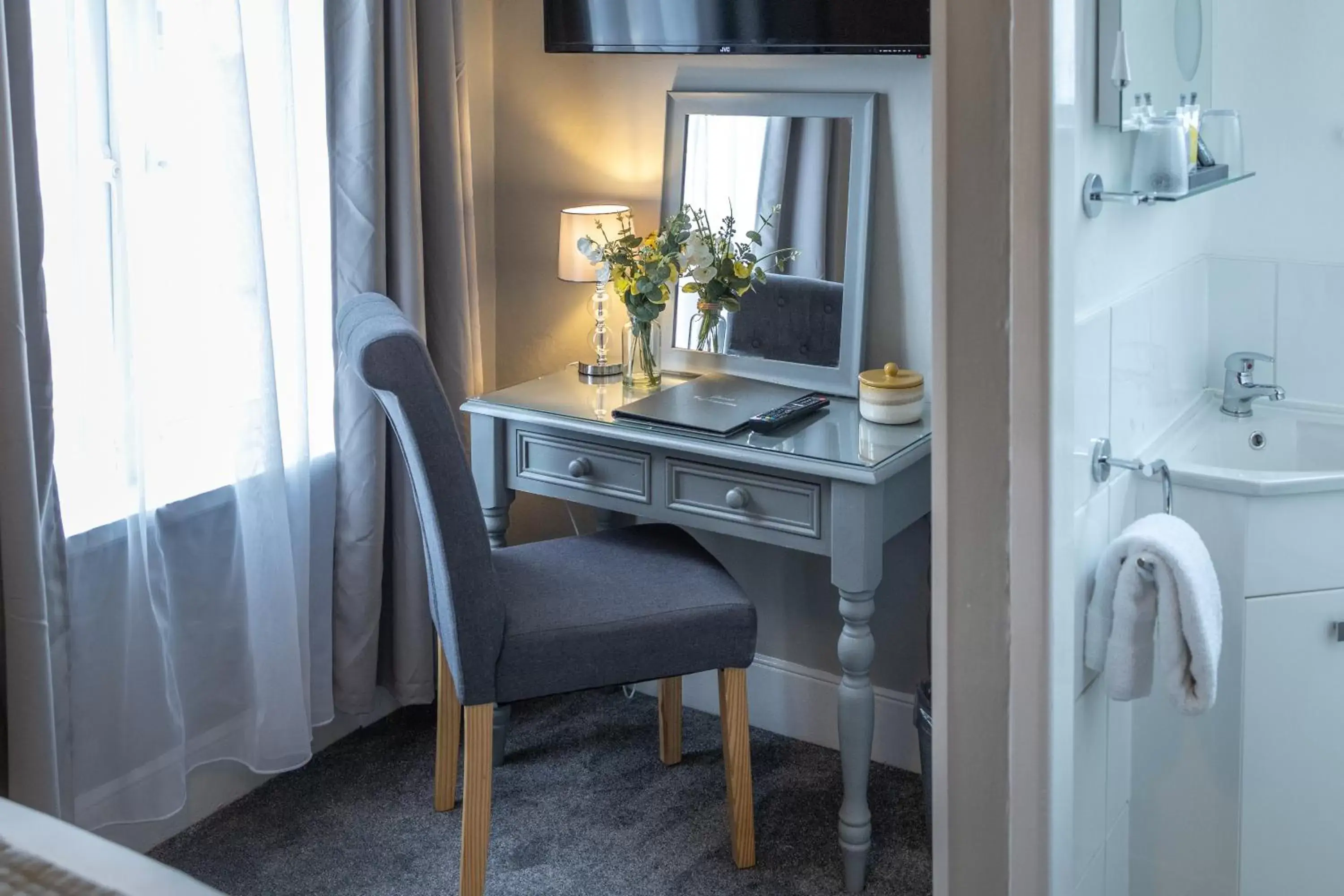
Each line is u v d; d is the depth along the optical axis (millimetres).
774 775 2979
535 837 2732
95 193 2326
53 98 2260
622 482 2746
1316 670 2129
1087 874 2057
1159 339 2252
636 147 3125
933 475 1644
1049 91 1478
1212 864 2207
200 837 2717
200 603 2668
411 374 2230
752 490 2578
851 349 2832
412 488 2793
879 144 2771
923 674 2975
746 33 2811
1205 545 2107
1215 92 2492
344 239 2795
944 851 1732
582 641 2438
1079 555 1873
